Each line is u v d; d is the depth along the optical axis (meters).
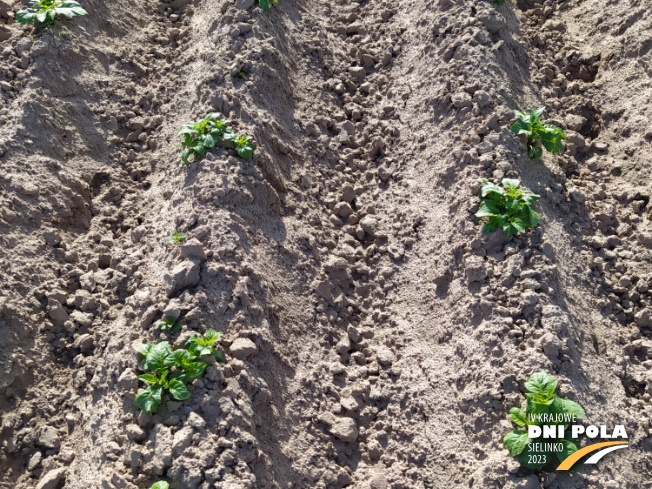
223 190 1.00
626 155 1.22
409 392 0.94
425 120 1.23
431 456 0.88
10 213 1.03
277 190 1.11
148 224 1.08
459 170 1.11
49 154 1.13
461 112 1.16
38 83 1.17
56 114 1.17
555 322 0.90
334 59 1.36
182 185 1.04
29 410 0.90
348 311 1.05
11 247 1.01
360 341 1.02
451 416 0.91
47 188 1.09
